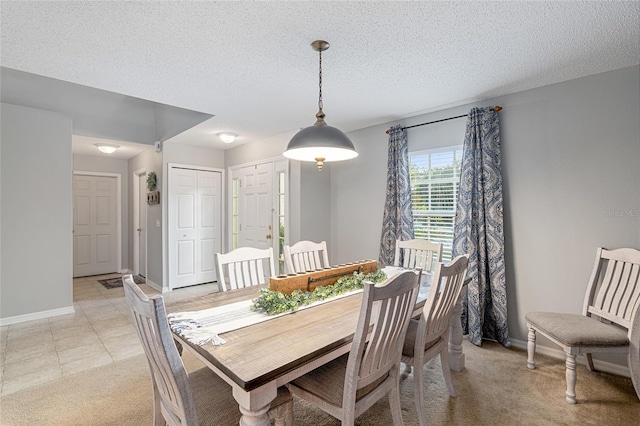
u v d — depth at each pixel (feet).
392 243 12.03
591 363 7.98
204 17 5.84
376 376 4.68
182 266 16.47
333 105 10.69
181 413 3.79
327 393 4.67
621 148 7.86
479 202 9.75
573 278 8.54
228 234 17.85
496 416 6.28
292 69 8.02
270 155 15.12
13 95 12.05
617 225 7.91
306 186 13.93
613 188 7.97
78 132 14.32
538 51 7.13
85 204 19.61
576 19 5.93
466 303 10.16
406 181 11.78
